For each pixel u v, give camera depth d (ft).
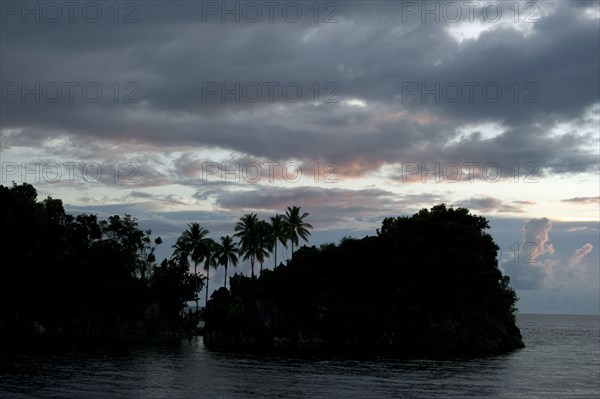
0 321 472.44
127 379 204.95
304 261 436.35
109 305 497.46
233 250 521.65
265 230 488.02
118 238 563.07
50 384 189.16
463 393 189.37
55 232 525.34
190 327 536.83
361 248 434.71
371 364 273.75
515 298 441.27
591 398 186.70
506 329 433.07
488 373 246.68
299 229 492.54
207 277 542.16
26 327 476.54
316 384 202.28
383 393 185.47
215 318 424.87
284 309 416.26
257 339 408.26
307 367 255.50
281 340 407.23
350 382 208.23
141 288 509.35
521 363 299.58
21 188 543.39
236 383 201.36
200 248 525.75
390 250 431.43
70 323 488.85
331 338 406.82
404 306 403.95
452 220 438.40
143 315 504.84
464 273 404.77
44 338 403.34
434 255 413.80
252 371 236.43
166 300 525.34
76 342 377.30
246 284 440.45
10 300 475.31
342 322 408.05
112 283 513.86
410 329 397.19
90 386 187.32
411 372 242.78
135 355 297.12
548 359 331.36
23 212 510.58
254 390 187.21
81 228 551.59
